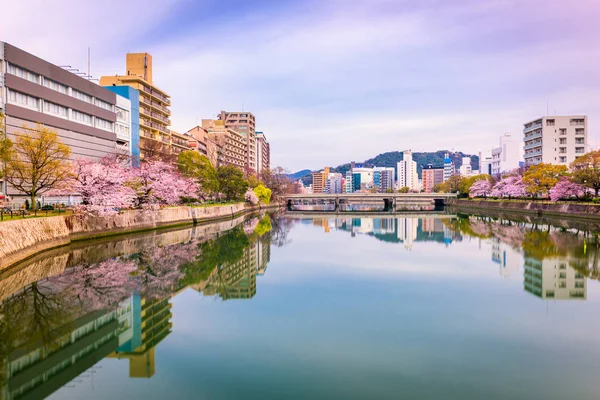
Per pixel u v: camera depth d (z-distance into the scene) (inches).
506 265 1243.8
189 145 3988.7
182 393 487.8
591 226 2308.1
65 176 1502.2
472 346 621.9
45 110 1907.0
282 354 593.3
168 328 700.7
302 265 1270.9
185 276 1094.4
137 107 2869.1
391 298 882.8
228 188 3452.3
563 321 732.0
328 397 474.9
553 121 4436.5
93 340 657.0
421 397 475.5
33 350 625.6
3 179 1429.6
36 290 933.2
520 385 505.0
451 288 967.6
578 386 502.0
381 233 2251.5
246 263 1304.1
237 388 497.0
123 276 1080.2
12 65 1707.7
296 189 7568.9
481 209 4345.5
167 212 2177.7
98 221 1612.9
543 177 3085.6
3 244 999.0
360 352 600.7
